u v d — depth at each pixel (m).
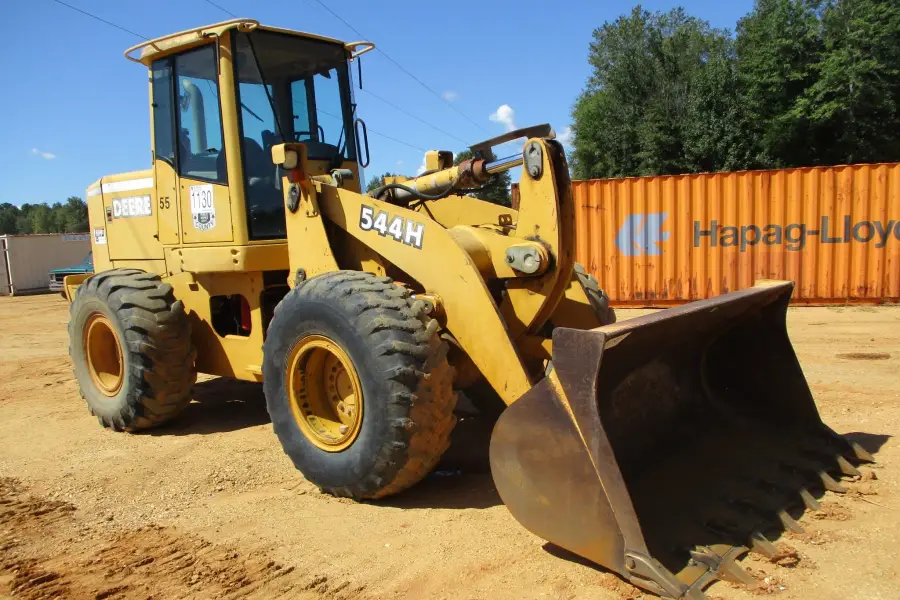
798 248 10.19
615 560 2.62
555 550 2.99
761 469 3.48
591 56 37.00
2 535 3.45
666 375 3.64
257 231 4.79
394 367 3.28
